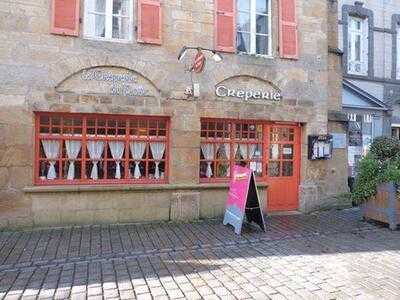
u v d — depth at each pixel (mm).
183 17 9164
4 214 8039
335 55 10977
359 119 14406
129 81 8773
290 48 10055
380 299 4719
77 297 4781
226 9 9508
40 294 4871
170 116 9062
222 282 5254
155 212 8984
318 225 8711
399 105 16531
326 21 10555
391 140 10250
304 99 10250
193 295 4836
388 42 16484
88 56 8461
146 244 7082
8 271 5684
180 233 7910
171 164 9078
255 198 8148
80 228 8250
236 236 7699
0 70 7961
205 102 9320
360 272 5645
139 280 5328
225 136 9789
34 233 7793
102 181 8766
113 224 8625
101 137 8805
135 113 8805
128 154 8992
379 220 8727
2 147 8008
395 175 8406
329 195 10555
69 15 8359
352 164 13773
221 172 9742
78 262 6082
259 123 10047
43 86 8211
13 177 8078
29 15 8109
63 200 8375
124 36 8922
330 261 6145
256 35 10031
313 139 10234
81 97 8445
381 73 16281
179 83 9094
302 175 10344
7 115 8023
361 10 15750
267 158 10117
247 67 9664
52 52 8250
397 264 6004
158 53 8945
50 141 8516
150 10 8883
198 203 9227
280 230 8227
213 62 9375
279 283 5219
